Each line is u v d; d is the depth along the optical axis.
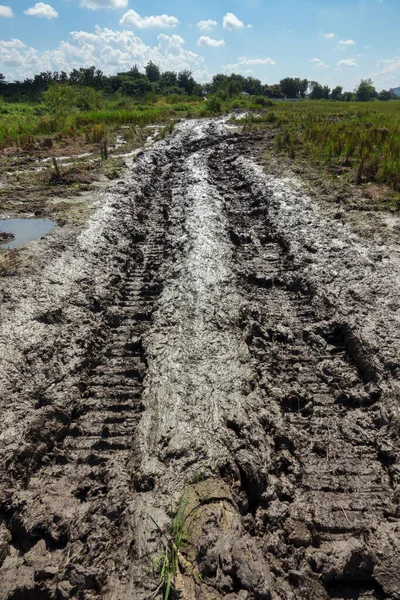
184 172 13.73
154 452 3.88
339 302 6.08
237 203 11.18
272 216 9.65
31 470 3.84
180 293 6.36
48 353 5.08
